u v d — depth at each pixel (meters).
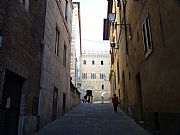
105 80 56.12
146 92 8.17
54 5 12.28
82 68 56.81
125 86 14.85
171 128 5.50
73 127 9.44
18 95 7.14
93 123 10.54
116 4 20.20
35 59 8.66
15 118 6.86
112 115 13.83
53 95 11.72
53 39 11.97
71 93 19.20
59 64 13.66
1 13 5.52
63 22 15.35
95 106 21.95
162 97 6.21
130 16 11.59
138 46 9.53
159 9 6.20
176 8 4.93
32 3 8.34
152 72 7.23
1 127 5.81
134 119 11.00
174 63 5.20
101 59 57.59
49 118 10.66
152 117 7.30
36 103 8.72
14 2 6.41
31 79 8.09
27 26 7.66
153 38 6.94
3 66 5.62
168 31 5.52
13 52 6.32
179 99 4.96
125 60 14.45
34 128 8.20
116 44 21.27
